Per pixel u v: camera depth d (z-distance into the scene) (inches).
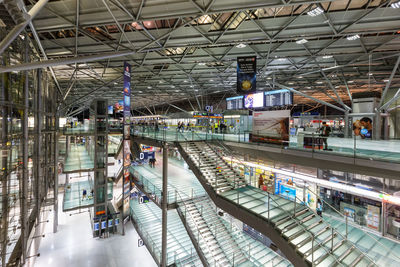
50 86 892.6
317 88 1483.8
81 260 648.4
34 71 562.9
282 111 513.3
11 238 378.9
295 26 569.9
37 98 601.3
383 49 701.9
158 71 1096.2
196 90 1657.2
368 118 687.7
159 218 854.5
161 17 501.0
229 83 1408.7
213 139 693.3
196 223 538.9
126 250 711.1
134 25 587.2
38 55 655.8
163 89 1647.4
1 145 323.9
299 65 947.3
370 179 471.8
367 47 700.0
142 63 895.7
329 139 635.5
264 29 590.9
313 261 286.2
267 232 352.2
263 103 848.9
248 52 788.0
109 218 836.0
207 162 565.9
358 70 987.9
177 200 625.6
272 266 499.2
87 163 1013.2
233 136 762.8
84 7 477.1
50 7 471.2
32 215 550.6
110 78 1245.7
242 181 532.1
